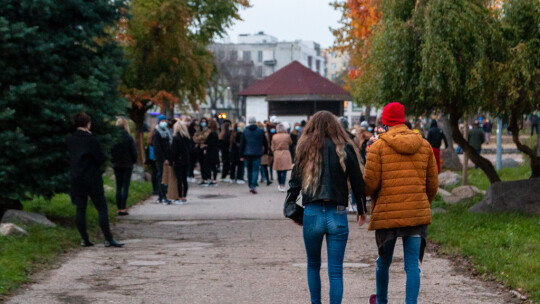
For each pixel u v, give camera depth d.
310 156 7.40
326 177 7.36
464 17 15.57
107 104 15.67
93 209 17.89
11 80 14.50
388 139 7.60
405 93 16.81
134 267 11.05
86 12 15.55
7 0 14.45
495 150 50.78
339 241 7.37
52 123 14.73
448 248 12.23
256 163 25.67
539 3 15.88
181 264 11.34
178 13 35.47
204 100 39.94
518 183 16.28
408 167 7.58
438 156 28.06
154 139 21.61
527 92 15.65
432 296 8.77
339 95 77.38
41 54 14.40
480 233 13.30
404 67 16.56
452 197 20.41
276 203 21.98
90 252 12.66
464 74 15.98
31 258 11.27
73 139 13.30
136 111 36.78
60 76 15.32
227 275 10.34
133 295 8.93
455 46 15.83
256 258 11.95
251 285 9.59
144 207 20.62
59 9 15.11
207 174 28.95
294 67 81.81
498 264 10.27
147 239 14.52
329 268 7.40
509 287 9.15
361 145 19.23
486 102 16.27
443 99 16.56
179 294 9.01
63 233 13.98
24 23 14.33
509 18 16.33
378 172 7.59
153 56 36.25
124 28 28.70
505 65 15.67
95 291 9.16
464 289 9.18
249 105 81.19
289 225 16.62
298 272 10.55
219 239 14.47
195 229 16.05
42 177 14.67
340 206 7.38
